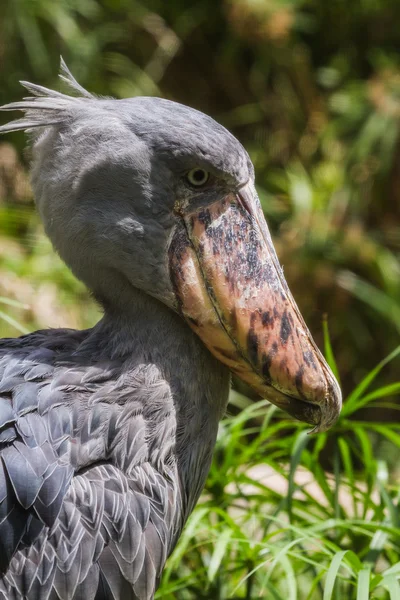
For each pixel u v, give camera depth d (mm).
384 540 6566
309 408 5617
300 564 7324
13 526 5043
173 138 5457
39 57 13977
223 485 7398
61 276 11727
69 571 5082
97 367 5488
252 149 15414
